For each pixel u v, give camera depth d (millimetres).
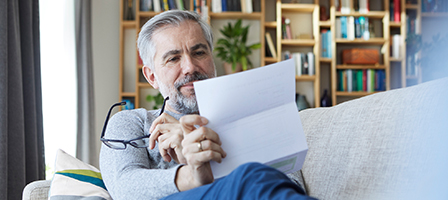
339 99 4340
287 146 795
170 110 1301
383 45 4305
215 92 774
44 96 3107
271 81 783
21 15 2592
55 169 1266
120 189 954
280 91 795
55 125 3221
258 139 790
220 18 4266
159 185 875
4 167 2146
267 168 620
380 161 916
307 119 1282
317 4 4207
